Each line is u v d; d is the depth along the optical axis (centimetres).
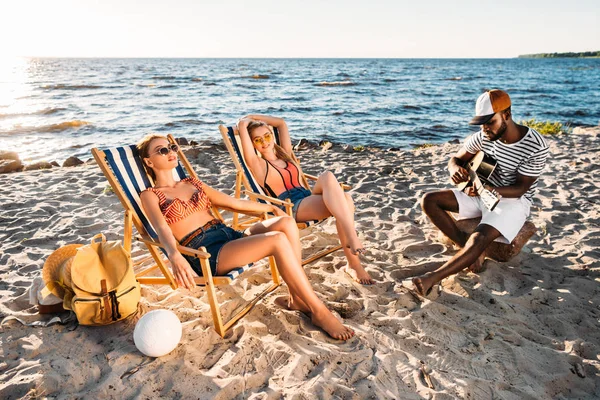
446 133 1500
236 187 403
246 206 336
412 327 287
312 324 286
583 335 286
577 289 336
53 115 1853
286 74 5716
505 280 345
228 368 246
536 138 321
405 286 334
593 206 516
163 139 310
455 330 284
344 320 293
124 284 277
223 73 5922
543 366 256
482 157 346
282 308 306
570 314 305
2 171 801
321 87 3591
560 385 244
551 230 445
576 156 802
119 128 1552
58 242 434
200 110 2081
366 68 8438
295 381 236
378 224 468
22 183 665
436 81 4644
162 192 305
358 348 262
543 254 393
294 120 1780
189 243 297
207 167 765
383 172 721
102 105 2219
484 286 337
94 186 638
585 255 388
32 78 4731
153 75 5372
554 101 2666
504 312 305
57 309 299
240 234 320
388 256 388
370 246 411
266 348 262
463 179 362
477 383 239
